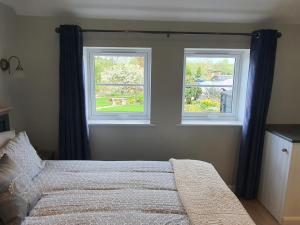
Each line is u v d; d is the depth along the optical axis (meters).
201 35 2.59
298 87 2.76
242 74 2.87
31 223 1.32
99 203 1.54
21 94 2.61
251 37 2.58
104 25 2.53
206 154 2.85
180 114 2.74
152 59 2.61
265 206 2.63
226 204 1.54
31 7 2.39
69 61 2.43
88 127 2.71
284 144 2.30
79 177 1.87
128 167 2.10
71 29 2.38
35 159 1.93
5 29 2.29
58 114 2.68
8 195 1.33
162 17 2.52
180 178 1.87
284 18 2.54
